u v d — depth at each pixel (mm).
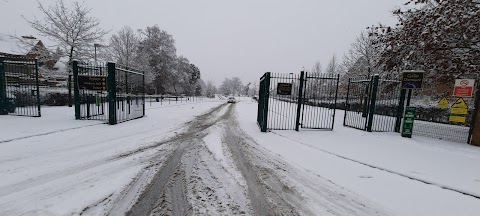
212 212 3246
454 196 4129
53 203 3285
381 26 15352
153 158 5480
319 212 3400
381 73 15539
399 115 10906
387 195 4059
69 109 14719
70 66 17438
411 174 5105
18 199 3359
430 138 9750
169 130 8906
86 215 3025
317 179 4648
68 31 18016
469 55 10062
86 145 6359
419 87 9586
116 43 30859
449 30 9500
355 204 3689
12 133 7195
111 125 9492
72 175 4289
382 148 7555
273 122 13258
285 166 5328
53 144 6301
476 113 8594
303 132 9867
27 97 14805
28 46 17578
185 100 36688
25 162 4859
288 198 3801
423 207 3676
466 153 7301
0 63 11047
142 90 12938
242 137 8203
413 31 10766
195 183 4172
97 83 9844
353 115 18484
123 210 3195
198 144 6914
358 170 5305
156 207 3312
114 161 5156
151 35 40781
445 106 9188
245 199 3688
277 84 9750
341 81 23672
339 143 8047
